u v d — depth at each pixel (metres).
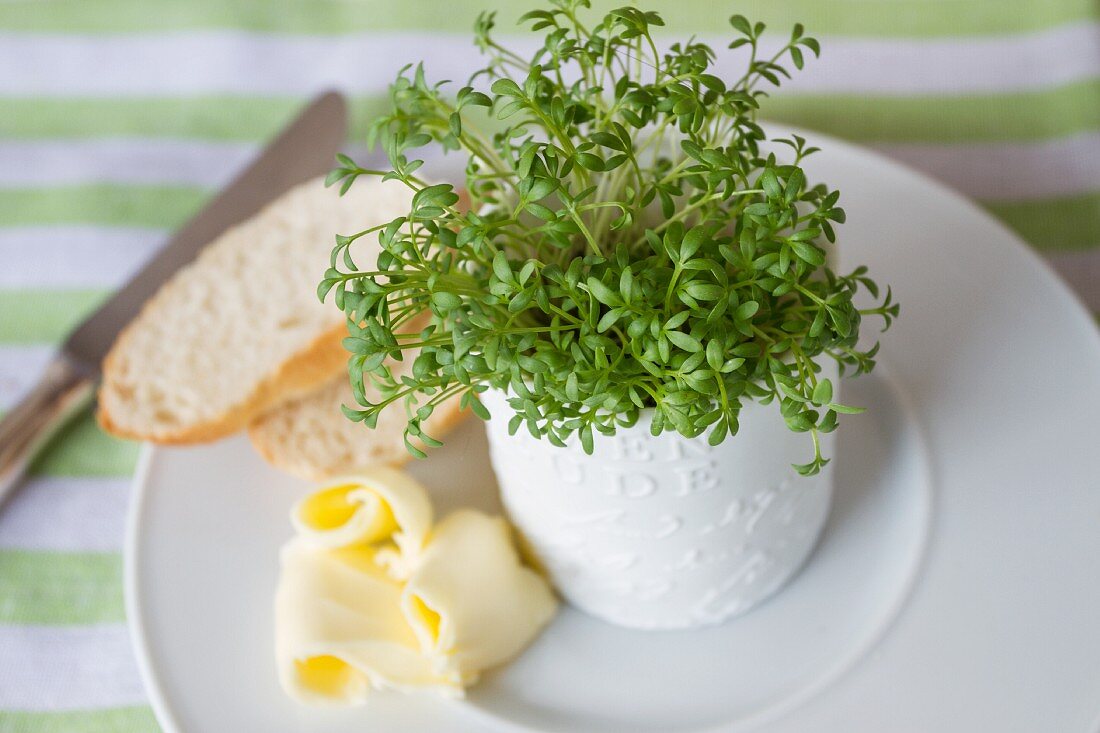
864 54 0.45
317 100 0.45
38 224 0.45
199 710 0.32
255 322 0.40
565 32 0.28
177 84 0.48
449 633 0.32
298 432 0.38
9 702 0.35
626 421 0.27
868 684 0.31
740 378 0.27
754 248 0.26
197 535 0.35
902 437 0.35
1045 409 0.34
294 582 0.33
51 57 0.49
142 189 0.46
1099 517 0.33
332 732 0.32
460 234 0.27
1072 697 0.30
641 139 0.34
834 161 0.39
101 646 0.36
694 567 0.31
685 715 0.32
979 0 0.46
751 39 0.29
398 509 0.33
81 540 0.38
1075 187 0.42
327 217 0.42
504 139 0.30
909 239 0.38
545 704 0.32
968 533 0.33
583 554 0.32
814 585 0.34
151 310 0.41
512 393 0.29
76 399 0.40
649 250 0.31
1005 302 0.36
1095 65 0.43
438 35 0.47
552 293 0.27
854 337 0.27
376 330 0.26
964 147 0.43
